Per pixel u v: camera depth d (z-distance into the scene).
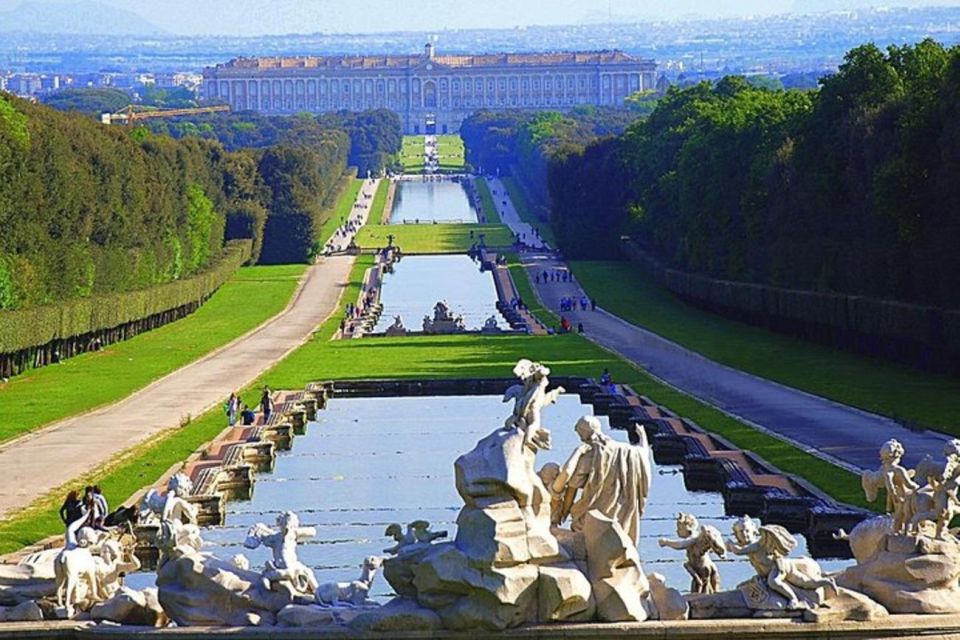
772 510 142.88
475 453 92.38
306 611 92.56
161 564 96.44
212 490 153.88
